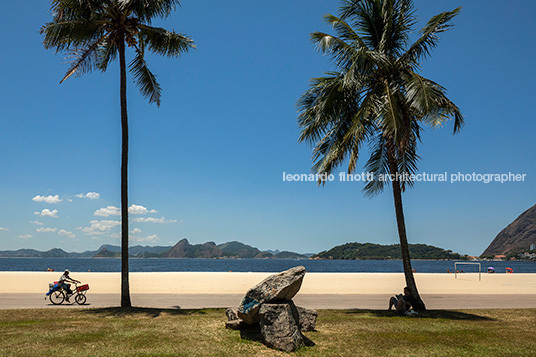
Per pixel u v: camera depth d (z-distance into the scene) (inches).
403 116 549.0
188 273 1590.8
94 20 546.3
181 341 341.4
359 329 413.4
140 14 566.6
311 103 595.5
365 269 4357.8
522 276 1726.1
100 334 363.9
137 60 625.3
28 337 346.0
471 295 860.6
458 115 551.8
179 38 597.0
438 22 533.3
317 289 951.0
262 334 335.6
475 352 328.5
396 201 587.5
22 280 1131.3
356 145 547.5
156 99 653.3
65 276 639.8
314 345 343.3
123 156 574.6
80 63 580.4
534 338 379.2
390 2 575.8
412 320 472.4
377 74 578.2
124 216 573.6
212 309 560.1
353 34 557.3
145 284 1028.5
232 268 4854.8
